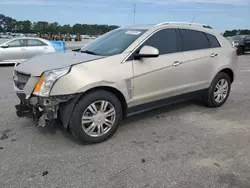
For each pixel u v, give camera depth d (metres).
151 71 4.23
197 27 5.18
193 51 4.95
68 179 2.97
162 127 4.53
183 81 4.79
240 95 6.83
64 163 3.30
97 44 4.66
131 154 3.56
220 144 3.89
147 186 2.86
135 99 4.14
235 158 3.47
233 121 4.87
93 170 3.16
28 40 13.02
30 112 3.76
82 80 3.53
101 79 3.67
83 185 2.87
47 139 3.97
